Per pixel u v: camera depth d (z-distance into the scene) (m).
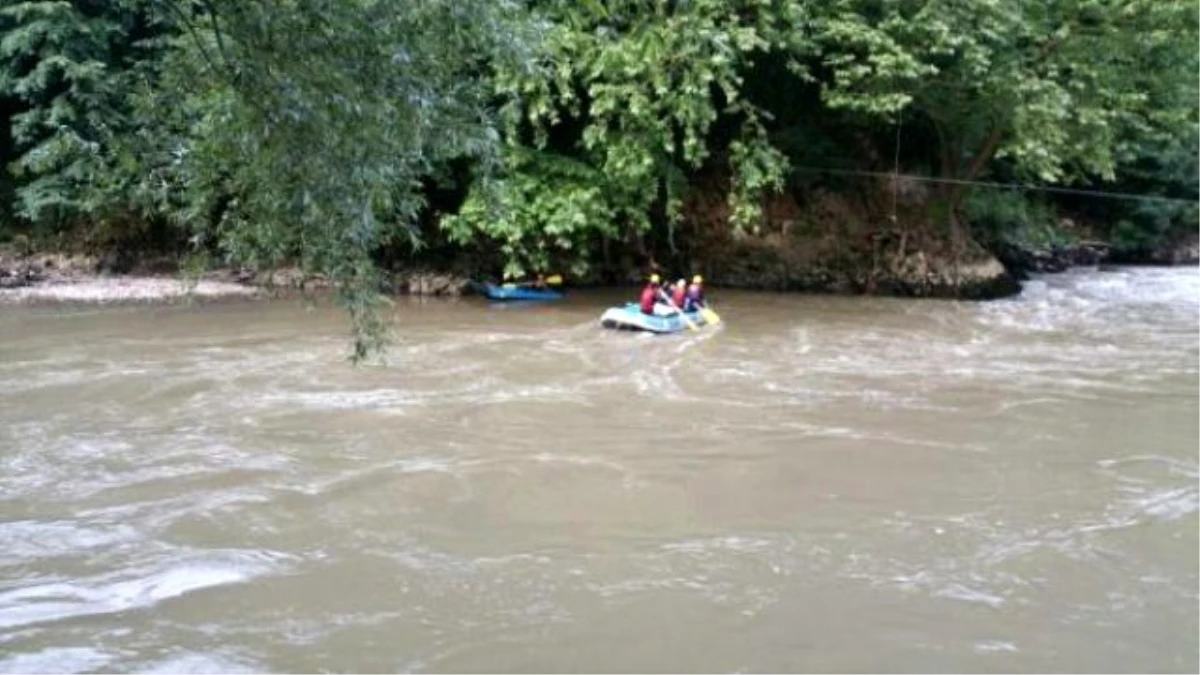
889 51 18.23
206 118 5.67
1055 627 6.62
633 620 6.63
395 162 5.67
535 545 7.83
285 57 5.00
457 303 19.33
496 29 5.85
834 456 10.13
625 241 21.59
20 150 20.64
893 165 22.80
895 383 13.29
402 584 7.11
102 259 20.44
